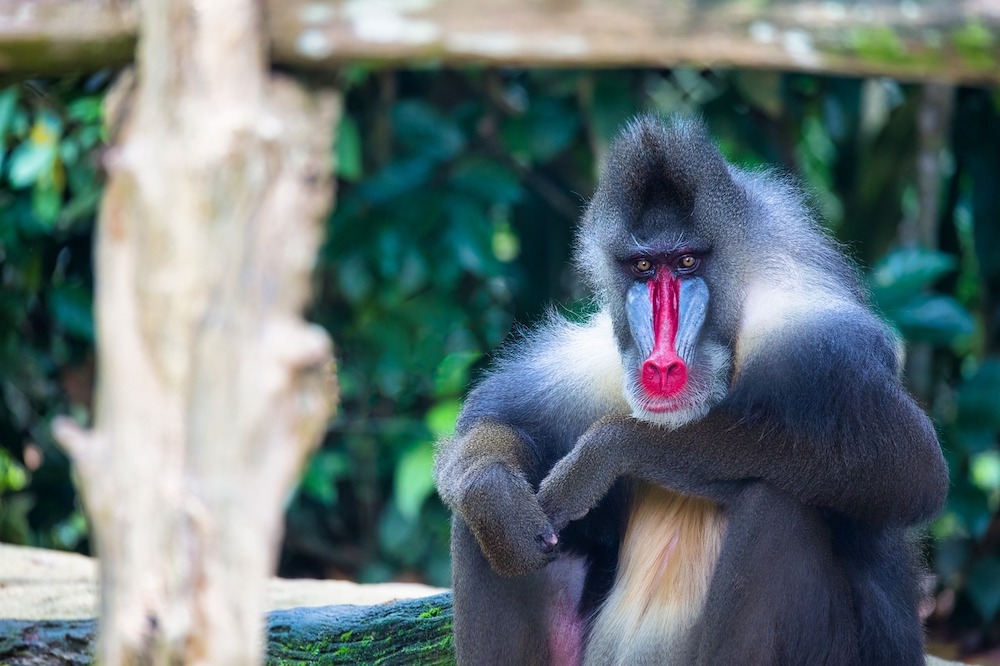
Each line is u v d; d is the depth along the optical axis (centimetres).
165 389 574
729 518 1117
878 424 1091
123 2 569
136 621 582
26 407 2417
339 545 2545
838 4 498
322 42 552
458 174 2255
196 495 576
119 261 579
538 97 2333
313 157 584
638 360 1139
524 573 1102
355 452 2411
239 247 570
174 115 566
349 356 2408
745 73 2216
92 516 598
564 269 2544
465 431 1245
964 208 2683
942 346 2589
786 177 1305
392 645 1296
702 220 1149
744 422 1110
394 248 2203
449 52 530
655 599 1198
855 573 1155
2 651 1274
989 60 489
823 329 1130
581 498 1123
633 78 2358
